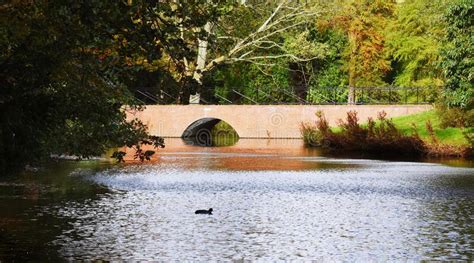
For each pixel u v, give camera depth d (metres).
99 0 15.06
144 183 32.47
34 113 18.59
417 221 22.30
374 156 51.81
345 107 72.06
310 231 20.69
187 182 33.06
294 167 41.78
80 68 18.88
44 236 19.70
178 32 16.39
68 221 22.03
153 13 15.92
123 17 15.57
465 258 17.38
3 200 26.45
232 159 48.41
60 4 15.43
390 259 17.34
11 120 17.84
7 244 18.66
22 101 18.16
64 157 45.78
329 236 19.98
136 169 39.62
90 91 19.95
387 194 28.77
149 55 16.17
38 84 17.80
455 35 51.09
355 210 24.53
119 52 16.61
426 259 17.30
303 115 74.38
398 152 53.78
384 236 20.02
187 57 16.22
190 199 27.17
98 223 21.75
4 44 17.50
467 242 19.17
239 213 23.81
